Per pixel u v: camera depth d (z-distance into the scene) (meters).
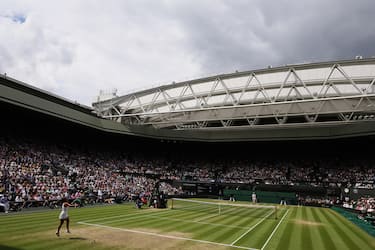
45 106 38.78
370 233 20.88
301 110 44.16
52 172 38.38
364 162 52.06
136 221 22.31
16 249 12.79
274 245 16.00
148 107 52.03
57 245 13.80
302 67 41.12
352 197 42.81
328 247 16.22
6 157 36.00
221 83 45.22
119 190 41.56
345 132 43.22
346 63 39.38
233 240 16.77
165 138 55.62
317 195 47.38
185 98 49.38
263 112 46.22
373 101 39.50
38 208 26.92
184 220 23.92
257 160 61.94
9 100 33.81
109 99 52.69
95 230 18.00
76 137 56.22
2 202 24.08
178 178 57.81
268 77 44.50
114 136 59.38
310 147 58.78
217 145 64.38
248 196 50.62
